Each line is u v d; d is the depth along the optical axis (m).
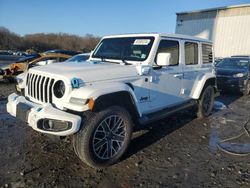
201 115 6.21
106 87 3.48
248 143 4.83
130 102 3.91
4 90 9.35
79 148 3.38
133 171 3.61
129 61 4.46
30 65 11.06
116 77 3.80
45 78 3.62
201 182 3.39
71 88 3.37
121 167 3.71
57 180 3.30
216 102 8.58
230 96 10.25
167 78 4.73
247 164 3.95
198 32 24.86
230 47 22.77
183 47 5.18
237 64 11.07
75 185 3.21
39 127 3.36
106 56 4.89
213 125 5.87
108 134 3.62
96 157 3.50
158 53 4.42
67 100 3.37
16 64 11.34
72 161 3.81
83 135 3.34
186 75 5.30
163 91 4.68
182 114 6.63
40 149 4.17
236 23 22.22
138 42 4.60
